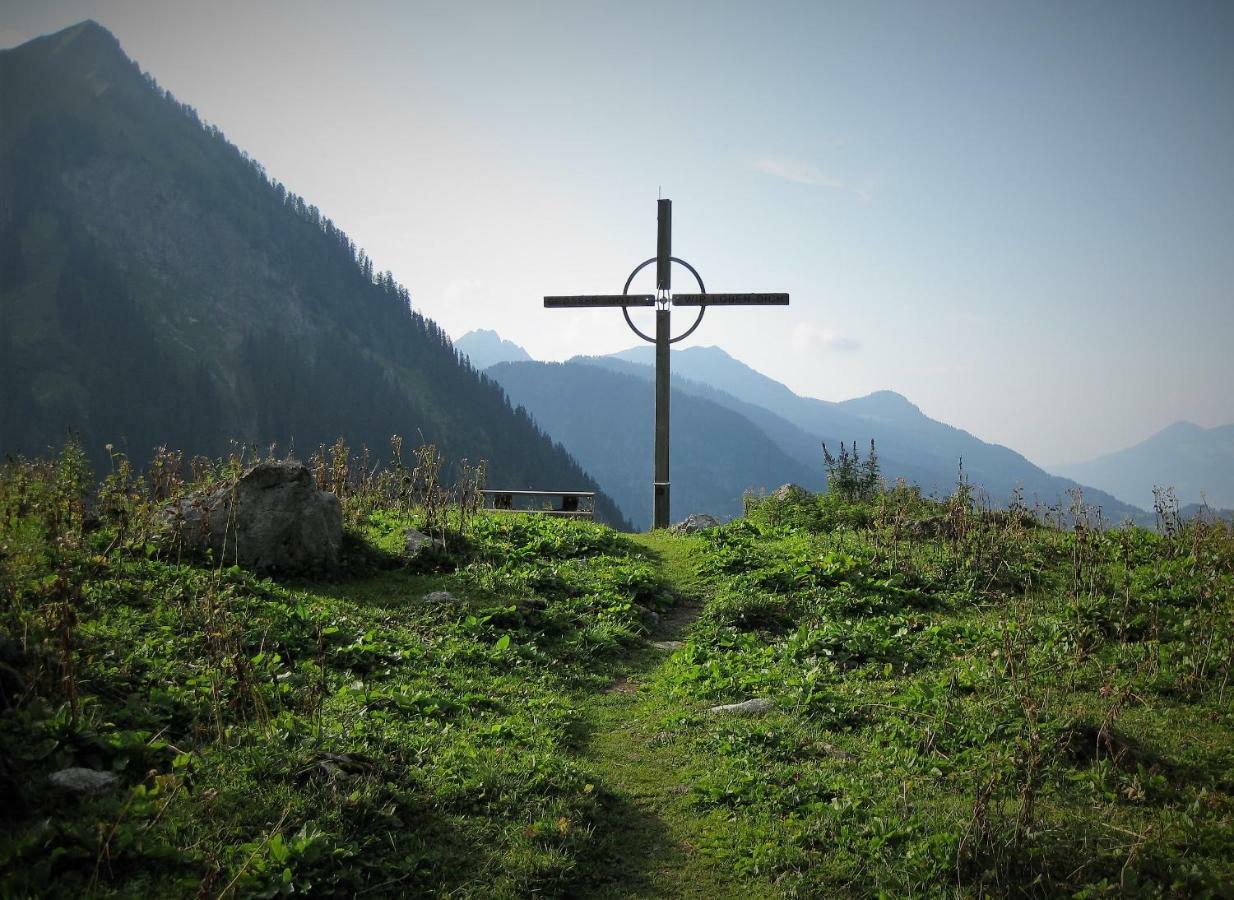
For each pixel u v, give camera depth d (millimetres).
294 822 6473
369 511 18734
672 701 11008
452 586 14594
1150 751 8305
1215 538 15125
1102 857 6660
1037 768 8016
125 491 14500
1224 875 6383
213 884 5602
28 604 9273
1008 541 16281
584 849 7207
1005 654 11055
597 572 16625
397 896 6176
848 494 23547
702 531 21797
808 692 10430
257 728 7902
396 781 7438
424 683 10266
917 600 14258
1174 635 11227
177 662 9055
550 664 12094
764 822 7586
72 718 6859
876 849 6957
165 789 6430
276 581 13617
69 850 5480
